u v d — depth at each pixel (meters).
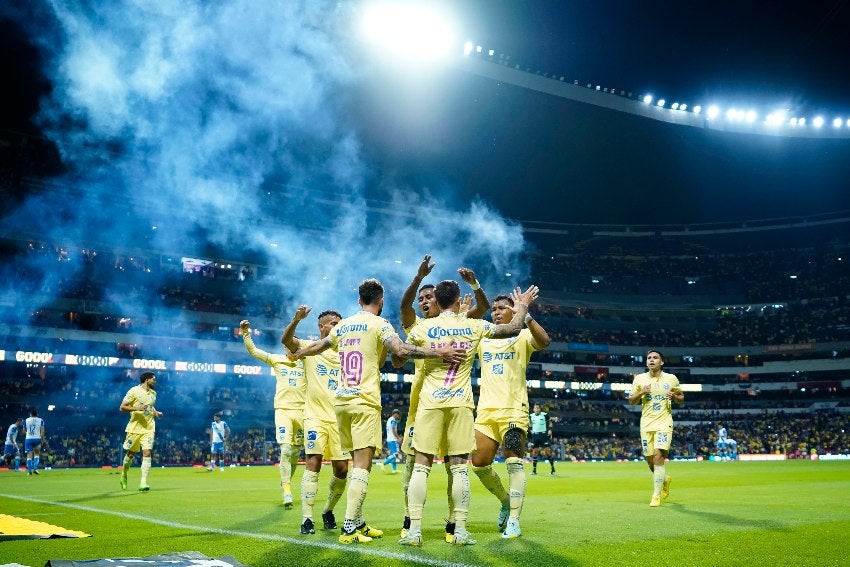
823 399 56.97
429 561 5.12
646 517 8.45
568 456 48.03
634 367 60.38
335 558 5.24
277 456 41.88
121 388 43.56
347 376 6.42
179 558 5.09
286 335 7.41
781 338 60.09
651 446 10.72
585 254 69.00
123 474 13.41
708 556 5.44
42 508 9.45
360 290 6.82
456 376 6.29
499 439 7.12
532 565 5.00
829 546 5.99
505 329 6.38
